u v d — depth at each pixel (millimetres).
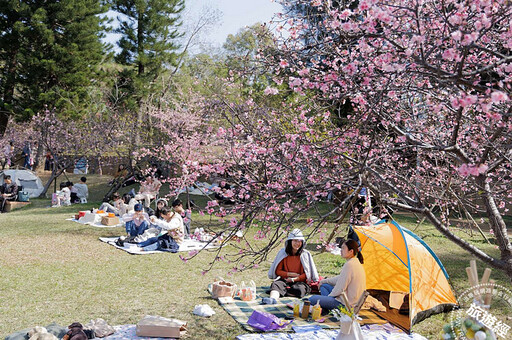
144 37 31062
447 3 4328
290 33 5480
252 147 5148
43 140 21734
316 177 4852
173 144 16422
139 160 20125
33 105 27438
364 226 7352
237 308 6965
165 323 5824
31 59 26812
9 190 18750
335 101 4785
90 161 25469
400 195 4594
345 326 5223
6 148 26703
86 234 12609
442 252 10562
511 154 4684
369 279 7863
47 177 27156
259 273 8961
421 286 6812
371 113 4707
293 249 7789
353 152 5719
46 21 27703
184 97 23594
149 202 16328
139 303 7156
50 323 6035
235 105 6293
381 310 7070
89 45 28906
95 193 22578
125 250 10703
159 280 8398
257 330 6125
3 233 12633
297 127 5906
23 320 6281
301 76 4805
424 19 4445
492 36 4785
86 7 28406
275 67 5270
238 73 5832
